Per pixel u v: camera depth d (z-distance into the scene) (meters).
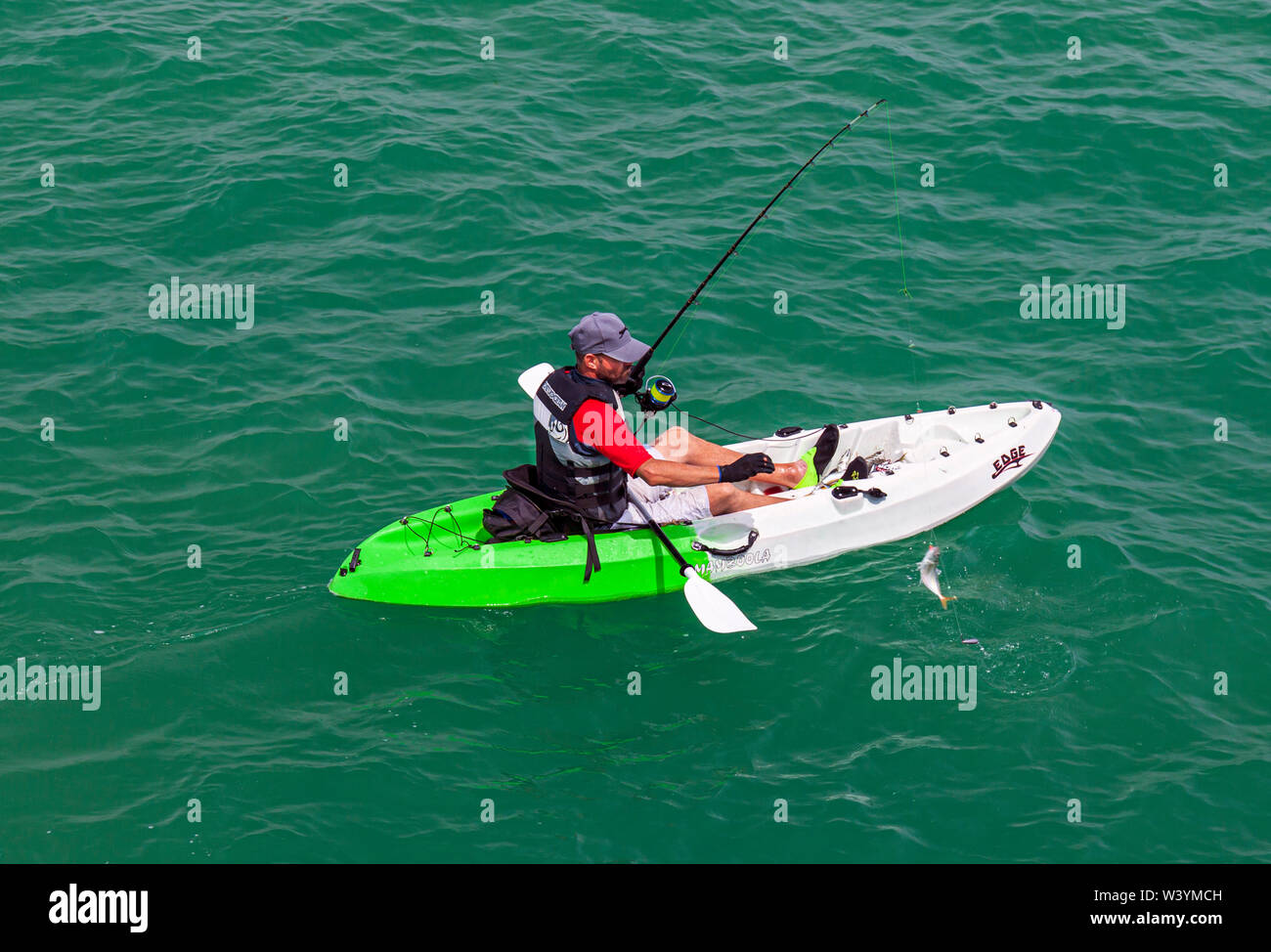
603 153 11.10
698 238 10.05
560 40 12.77
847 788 5.56
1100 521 7.36
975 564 7.00
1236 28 13.23
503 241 9.97
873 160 11.08
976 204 10.61
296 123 11.27
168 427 7.97
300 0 13.31
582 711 5.98
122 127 11.15
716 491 7.01
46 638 6.24
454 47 12.61
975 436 7.75
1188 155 11.15
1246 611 6.61
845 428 7.71
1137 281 9.68
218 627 6.39
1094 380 8.70
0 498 7.26
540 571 6.66
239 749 5.66
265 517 7.27
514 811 5.41
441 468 7.76
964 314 9.38
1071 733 5.87
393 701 5.99
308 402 8.24
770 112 11.72
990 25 13.16
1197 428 8.26
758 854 5.24
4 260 9.48
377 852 5.20
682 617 6.66
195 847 5.18
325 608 6.57
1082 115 11.65
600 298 9.38
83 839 5.19
